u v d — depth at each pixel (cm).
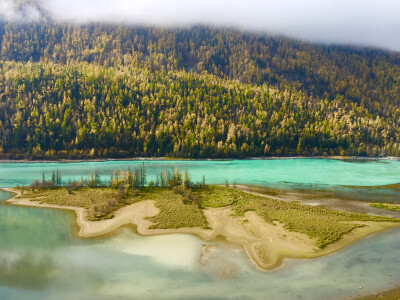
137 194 8306
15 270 4081
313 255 4475
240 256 4481
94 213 6581
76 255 4553
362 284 3641
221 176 12544
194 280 3806
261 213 6469
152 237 5266
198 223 5897
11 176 12169
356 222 5981
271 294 3447
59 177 10712
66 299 3425
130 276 3928
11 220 6194
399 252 4591
